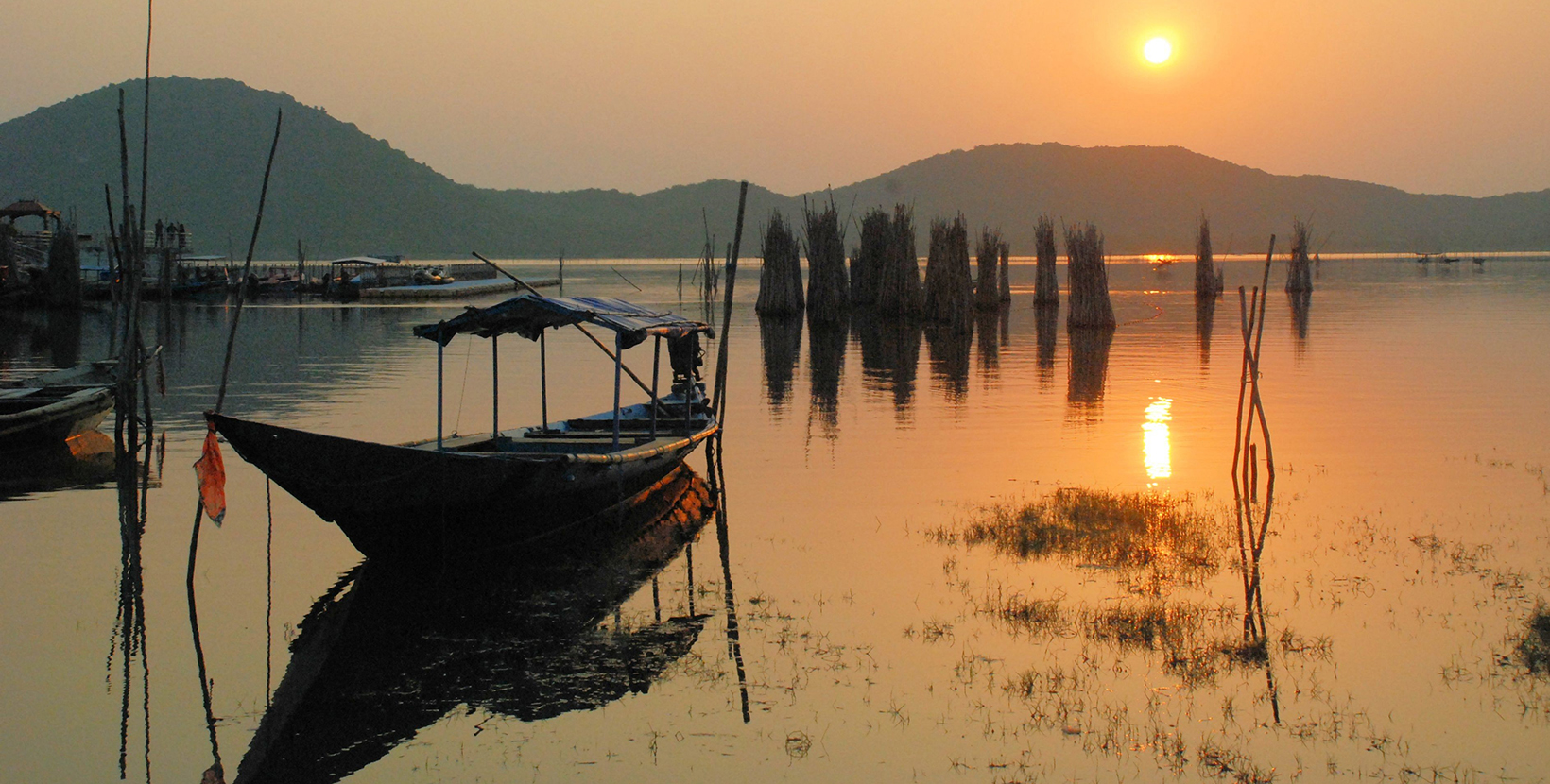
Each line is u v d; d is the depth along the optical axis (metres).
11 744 7.63
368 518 10.66
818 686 8.42
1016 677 8.51
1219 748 7.39
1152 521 12.66
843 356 31.97
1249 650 8.94
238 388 24.91
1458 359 29.73
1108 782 7.02
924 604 10.12
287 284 65.94
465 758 7.43
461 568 11.38
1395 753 7.32
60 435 16.98
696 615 9.96
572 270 144.12
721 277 99.81
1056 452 17.25
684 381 17.92
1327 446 17.45
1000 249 54.75
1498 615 9.70
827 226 47.56
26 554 11.73
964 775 7.10
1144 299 62.00
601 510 12.76
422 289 64.31
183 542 12.21
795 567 11.31
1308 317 45.47
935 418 20.67
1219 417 20.53
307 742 7.66
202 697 8.35
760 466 16.31
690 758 7.37
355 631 9.62
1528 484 14.63
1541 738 7.50
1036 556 11.48
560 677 8.66
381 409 21.92
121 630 9.65
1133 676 8.52
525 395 24.05
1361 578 10.70
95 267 61.97
